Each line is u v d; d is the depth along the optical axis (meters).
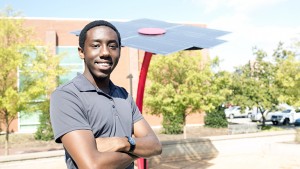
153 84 15.98
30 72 12.33
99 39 1.71
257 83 22.53
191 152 11.98
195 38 5.84
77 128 1.55
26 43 12.69
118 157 1.59
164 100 15.60
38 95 12.25
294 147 12.45
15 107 11.73
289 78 17.34
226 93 17.41
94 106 1.65
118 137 1.64
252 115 32.34
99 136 1.64
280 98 18.08
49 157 9.18
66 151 1.65
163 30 6.14
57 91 1.66
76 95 1.63
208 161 11.65
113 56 1.75
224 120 25.45
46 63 13.09
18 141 18.47
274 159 11.91
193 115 26.50
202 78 15.81
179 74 16.55
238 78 22.98
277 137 13.97
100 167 1.50
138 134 2.01
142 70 6.81
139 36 5.83
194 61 16.66
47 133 18.98
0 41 12.66
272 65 22.36
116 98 1.81
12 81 12.12
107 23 1.78
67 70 13.95
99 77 1.72
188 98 15.73
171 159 11.52
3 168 8.45
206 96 16.30
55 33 22.66
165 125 22.12
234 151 12.88
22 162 8.76
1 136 20.28
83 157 1.49
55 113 1.60
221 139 12.71
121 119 1.74
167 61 16.19
